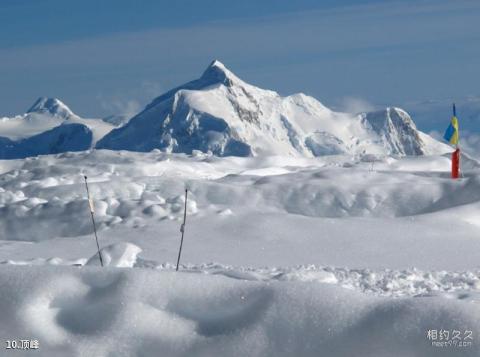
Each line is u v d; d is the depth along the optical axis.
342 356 6.19
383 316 6.35
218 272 9.97
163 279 6.92
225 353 6.33
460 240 22.11
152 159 65.00
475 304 6.39
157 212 27.75
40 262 14.34
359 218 25.55
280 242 22.16
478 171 40.91
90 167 54.97
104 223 27.66
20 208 31.08
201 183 40.84
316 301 6.56
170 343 6.45
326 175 42.25
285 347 6.31
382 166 59.72
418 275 12.66
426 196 36.69
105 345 6.45
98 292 6.86
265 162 67.44
